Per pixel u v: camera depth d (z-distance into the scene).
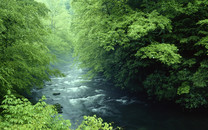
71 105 11.76
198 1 7.35
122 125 8.64
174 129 7.92
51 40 24.03
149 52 7.78
